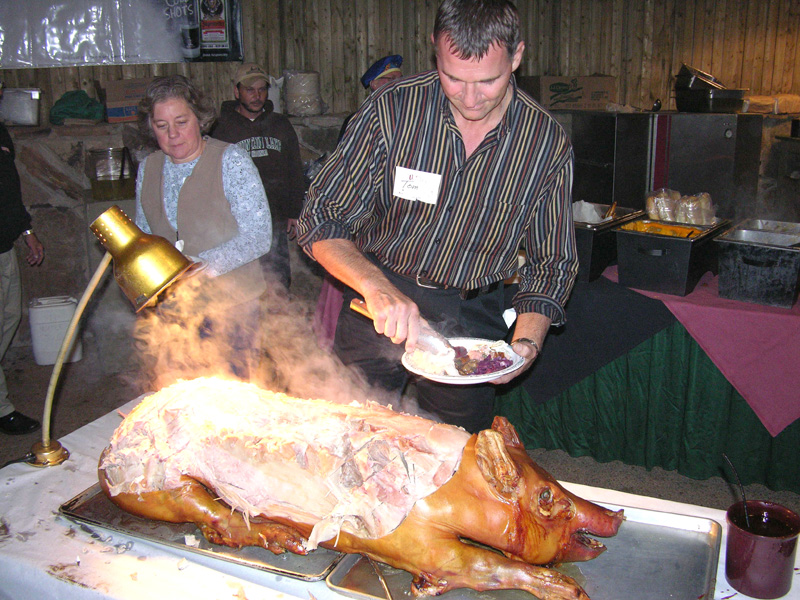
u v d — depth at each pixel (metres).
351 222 1.85
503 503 1.22
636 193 4.46
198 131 2.31
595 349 2.77
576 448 3.04
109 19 4.31
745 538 1.15
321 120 4.76
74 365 4.20
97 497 1.52
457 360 1.60
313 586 1.23
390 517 1.22
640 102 5.20
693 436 2.76
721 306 2.49
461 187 1.76
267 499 1.34
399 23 4.90
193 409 1.46
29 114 4.21
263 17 4.65
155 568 1.29
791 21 4.94
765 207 4.75
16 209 3.24
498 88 1.47
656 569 1.25
